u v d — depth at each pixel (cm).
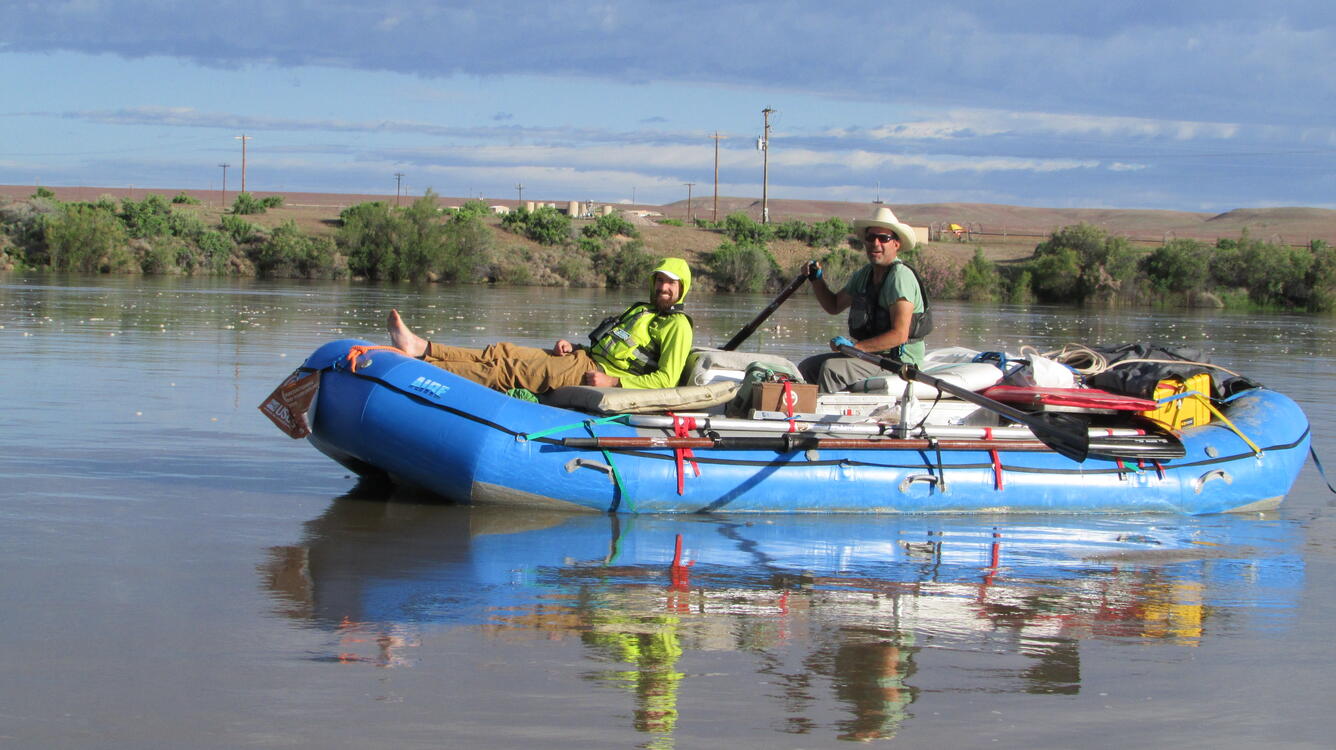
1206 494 807
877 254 808
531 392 788
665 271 800
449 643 491
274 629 501
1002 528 739
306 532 667
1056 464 786
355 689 438
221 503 736
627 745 398
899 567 637
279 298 3406
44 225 5397
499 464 715
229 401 1177
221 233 5675
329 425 757
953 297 5834
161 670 452
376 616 523
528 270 5847
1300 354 2331
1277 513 820
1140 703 451
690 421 740
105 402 1144
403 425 728
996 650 505
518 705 429
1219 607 579
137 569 584
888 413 797
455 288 4959
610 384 780
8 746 385
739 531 703
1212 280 5838
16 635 484
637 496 726
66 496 740
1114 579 628
